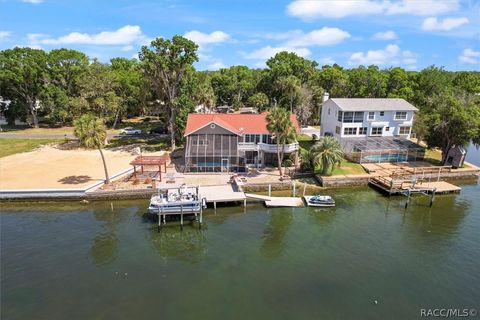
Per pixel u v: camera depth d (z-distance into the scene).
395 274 30.62
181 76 69.38
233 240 36.84
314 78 113.81
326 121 71.94
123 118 110.75
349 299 27.19
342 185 52.56
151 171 55.59
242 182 50.59
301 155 57.88
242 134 57.09
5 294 27.33
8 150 68.56
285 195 49.19
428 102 72.12
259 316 25.19
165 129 86.94
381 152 59.97
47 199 46.22
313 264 32.16
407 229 39.34
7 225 39.59
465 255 33.84
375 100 68.00
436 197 49.38
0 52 88.69
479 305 26.75
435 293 28.09
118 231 38.56
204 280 29.61
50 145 73.12
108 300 26.81
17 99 93.25
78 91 93.44
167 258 33.16
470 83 101.56
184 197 42.28
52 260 32.31
